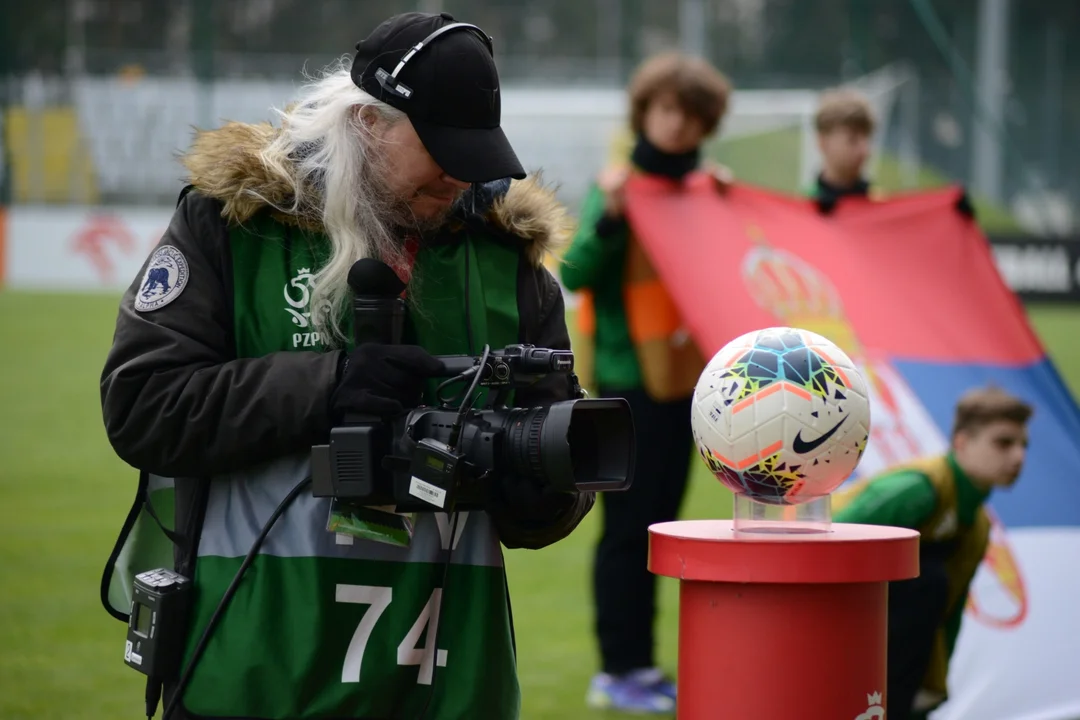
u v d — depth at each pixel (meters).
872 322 8.20
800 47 49.62
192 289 3.58
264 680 3.52
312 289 3.62
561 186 4.20
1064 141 45.94
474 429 3.41
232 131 3.69
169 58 41.59
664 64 7.93
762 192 8.45
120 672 8.34
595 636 7.92
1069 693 7.08
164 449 3.50
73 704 7.64
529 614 10.27
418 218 3.72
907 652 5.80
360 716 3.57
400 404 3.44
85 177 41.00
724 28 50.09
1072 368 25.16
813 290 8.17
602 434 3.56
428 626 3.67
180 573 3.67
